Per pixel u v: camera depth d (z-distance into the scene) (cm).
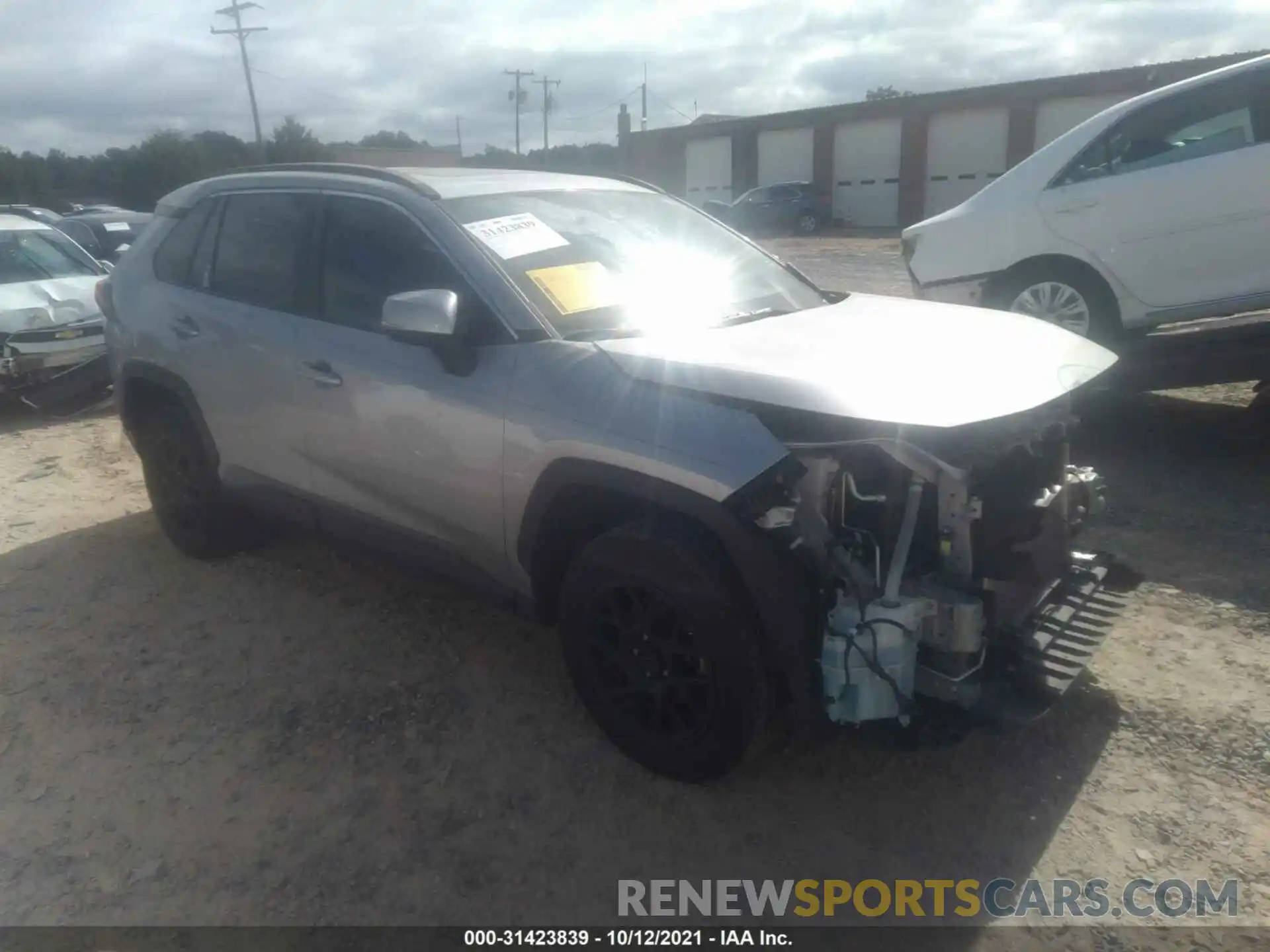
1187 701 349
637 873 282
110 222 1569
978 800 307
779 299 408
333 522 402
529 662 392
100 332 827
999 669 296
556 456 309
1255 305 585
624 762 328
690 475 278
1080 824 295
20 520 564
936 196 3194
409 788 319
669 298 371
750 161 3650
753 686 285
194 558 494
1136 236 605
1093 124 629
